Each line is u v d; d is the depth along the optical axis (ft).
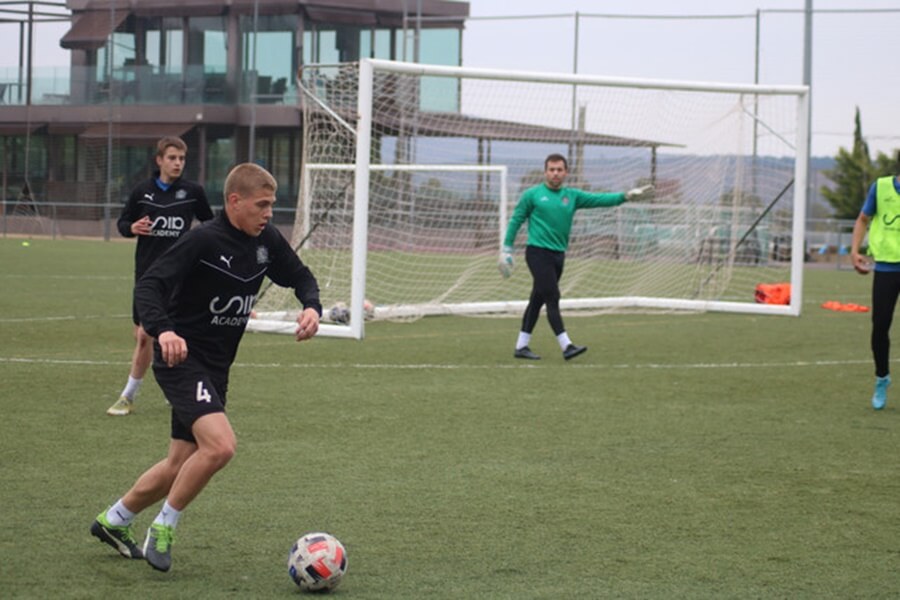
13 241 116.16
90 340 43.04
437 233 80.84
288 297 53.72
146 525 19.04
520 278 81.05
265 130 130.11
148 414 28.71
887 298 31.27
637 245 75.15
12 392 31.27
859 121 109.91
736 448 26.35
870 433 28.40
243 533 18.70
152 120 129.59
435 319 55.88
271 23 128.06
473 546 18.25
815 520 20.22
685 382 36.17
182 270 16.31
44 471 22.48
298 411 29.68
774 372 38.70
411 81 74.54
